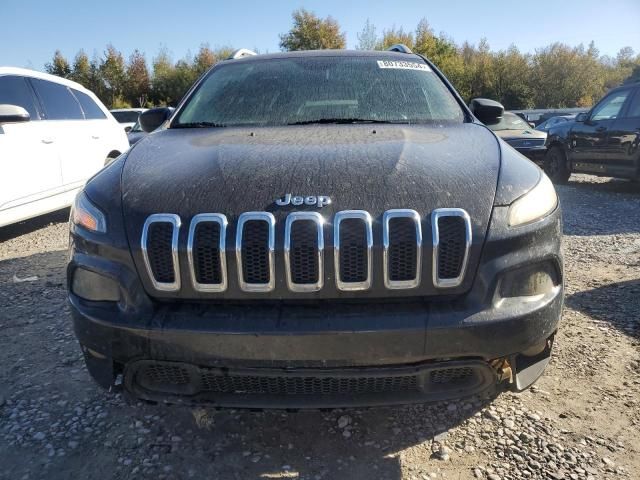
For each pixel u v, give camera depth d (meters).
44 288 4.36
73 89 6.88
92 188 2.22
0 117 5.16
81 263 2.06
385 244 1.86
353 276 1.89
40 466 2.22
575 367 2.90
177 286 1.92
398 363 1.88
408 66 3.40
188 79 44.69
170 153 2.44
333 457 2.26
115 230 2.00
